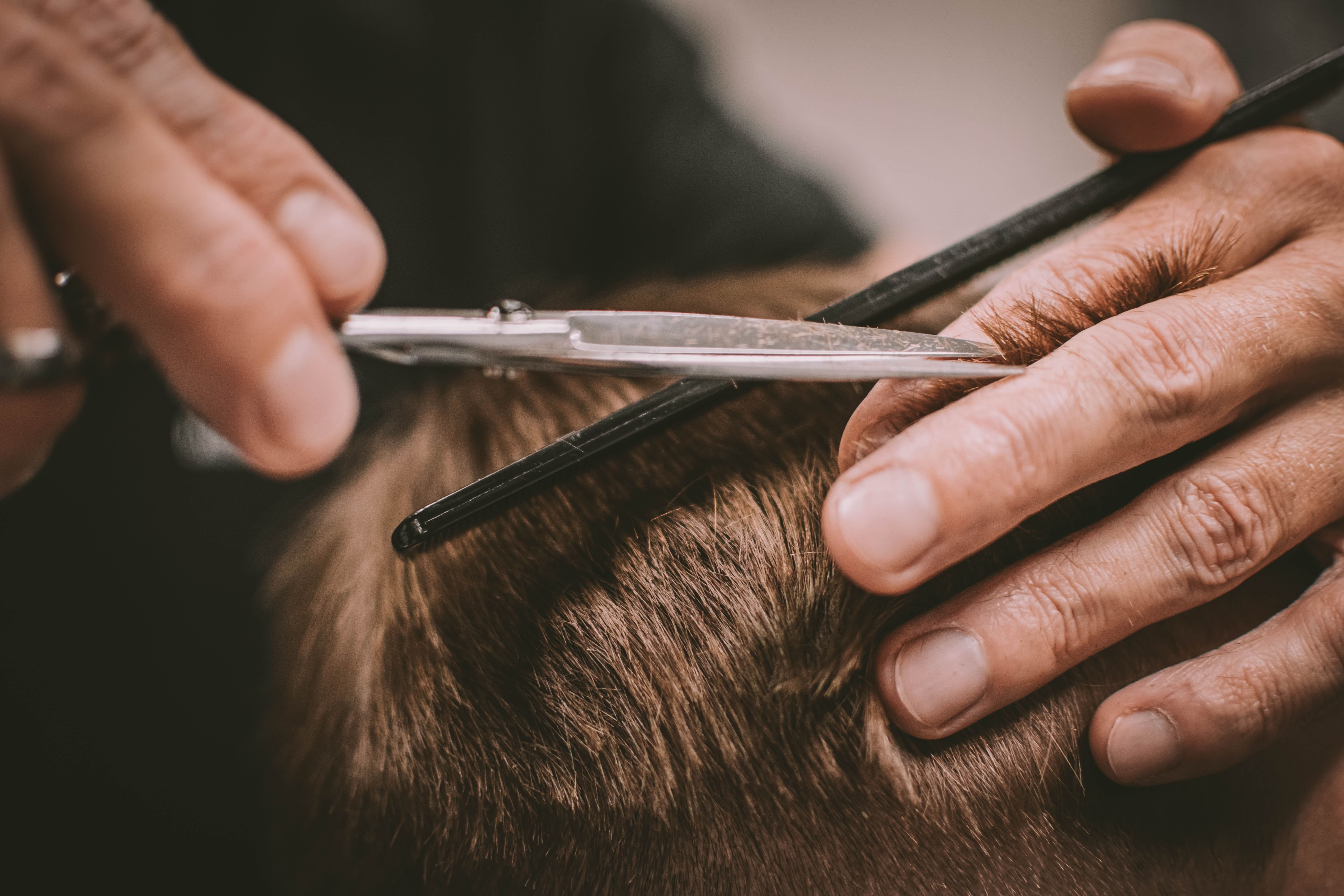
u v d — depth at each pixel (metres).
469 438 0.42
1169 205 0.39
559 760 0.34
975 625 0.32
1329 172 0.40
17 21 0.23
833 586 0.33
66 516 0.92
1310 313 0.34
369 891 0.40
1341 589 0.35
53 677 0.96
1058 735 0.34
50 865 0.93
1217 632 0.37
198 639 0.97
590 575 0.34
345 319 0.30
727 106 1.21
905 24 1.60
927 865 0.33
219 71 0.99
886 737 0.33
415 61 1.02
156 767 0.99
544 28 1.06
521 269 1.11
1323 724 0.35
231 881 0.96
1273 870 0.36
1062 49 1.59
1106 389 0.31
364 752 0.39
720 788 0.33
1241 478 0.33
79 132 0.24
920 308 0.41
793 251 1.04
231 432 0.28
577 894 0.35
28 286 0.25
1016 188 1.66
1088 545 0.33
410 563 0.37
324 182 0.29
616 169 1.11
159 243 0.25
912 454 0.30
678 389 0.33
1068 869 0.33
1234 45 1.44
